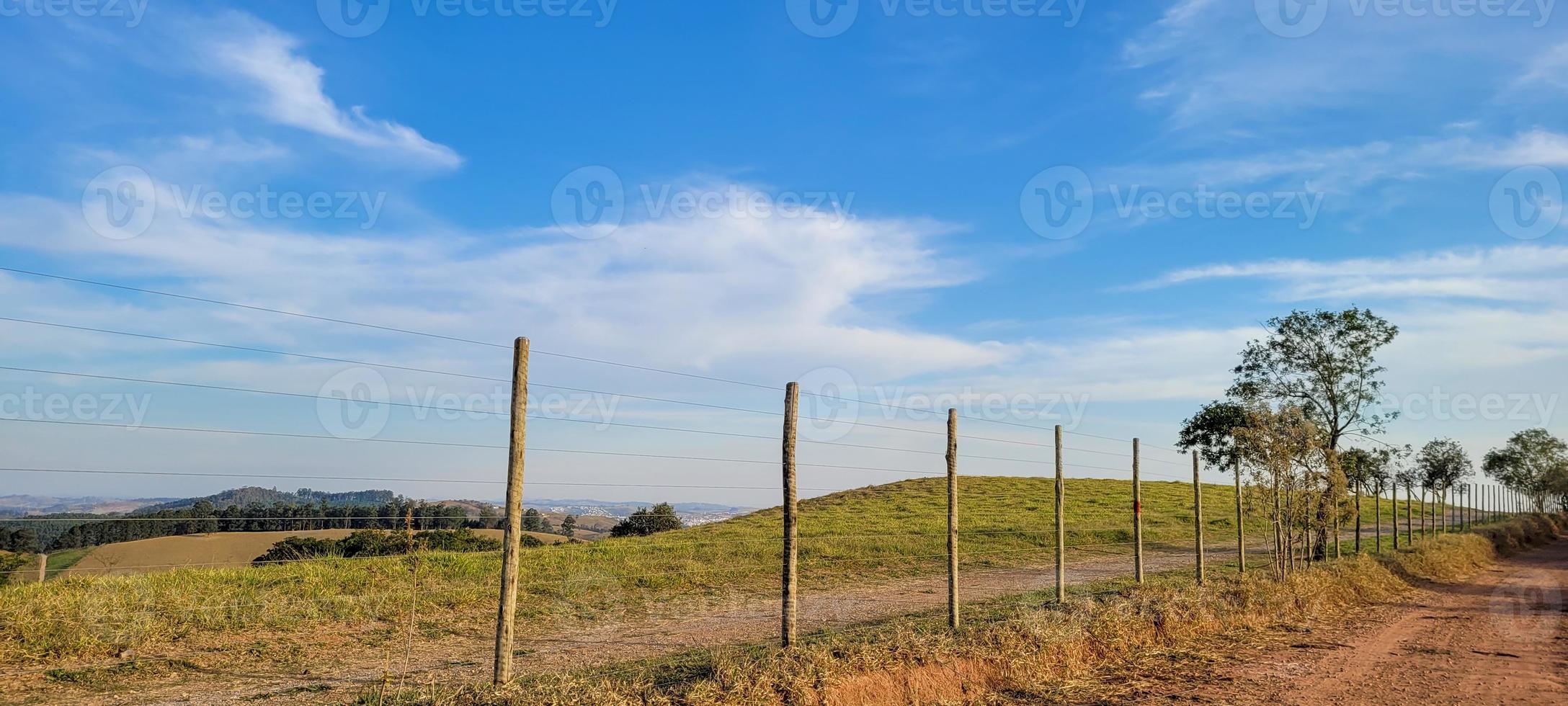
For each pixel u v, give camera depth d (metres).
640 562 21.80
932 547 27.47
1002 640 10.92
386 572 16.19
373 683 9.28
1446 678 11.13
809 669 8.78
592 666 10.28
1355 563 21.66
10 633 10.69
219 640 11.73
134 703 8.81
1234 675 11.20
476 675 10.01
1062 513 14.33
